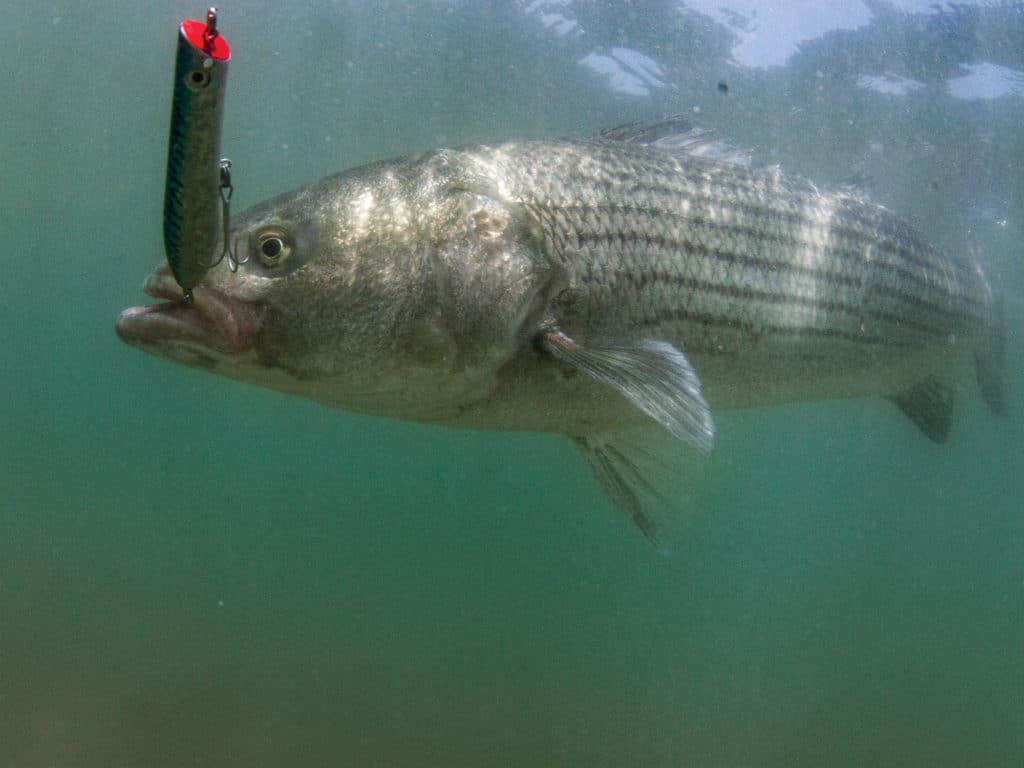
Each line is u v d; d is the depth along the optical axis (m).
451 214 2.82
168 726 10.76
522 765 11.43
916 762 13.19
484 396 2.95
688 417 2.74
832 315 3.92
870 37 11.61
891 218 4.35
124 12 15.59
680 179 3.36
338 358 2.73
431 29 14.34
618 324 3.14
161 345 2.57
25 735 9.66
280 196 2.80
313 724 11.92
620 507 3.30
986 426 29.72
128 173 25.70
